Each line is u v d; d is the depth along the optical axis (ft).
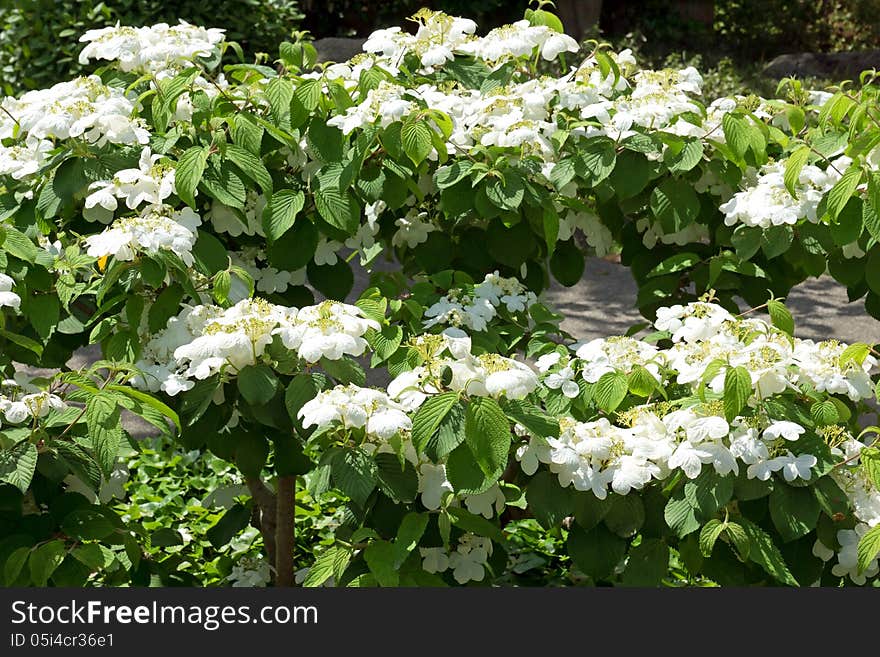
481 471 6.33
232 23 23.72
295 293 9.86
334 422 6.63
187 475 14.64
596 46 10.04
